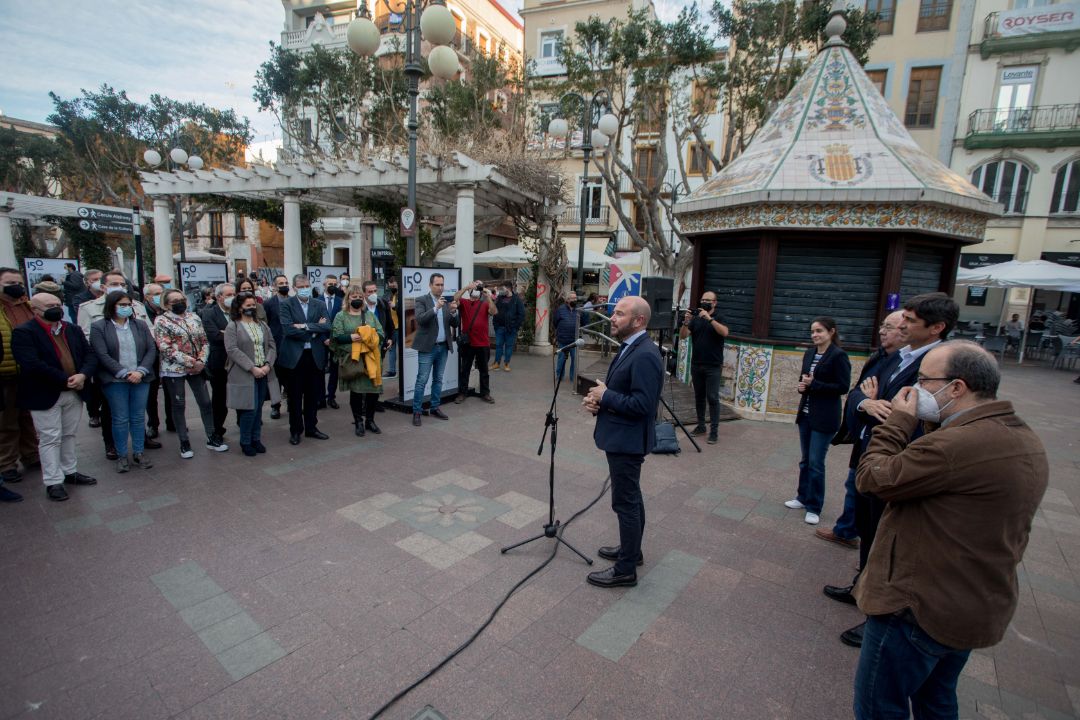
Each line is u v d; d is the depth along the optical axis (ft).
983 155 62.13
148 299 22.52
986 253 63.46
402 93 55.11
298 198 43.06
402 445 20.40
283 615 10.12
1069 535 15.14
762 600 11.14
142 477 16.52
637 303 10.94
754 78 44.70
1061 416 29.81
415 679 8.61
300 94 54.75
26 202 46.83
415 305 23.57
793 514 15.37
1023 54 59.57
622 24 46.32
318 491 15.87
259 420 19.02
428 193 42.70
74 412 15.34
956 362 6.04
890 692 6.27
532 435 22.17
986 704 8.55
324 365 20.99
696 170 70.54
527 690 8.46
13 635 9.34
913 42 63.00
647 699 8.36
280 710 7.92
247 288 18.38
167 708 7.90
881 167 23.04
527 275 60.85
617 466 11.04
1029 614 11.22
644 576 11.93
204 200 50.37
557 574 11.84
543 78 55.47
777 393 24.86
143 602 10.38
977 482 5.53
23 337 13.85
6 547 12.25
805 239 24.03
